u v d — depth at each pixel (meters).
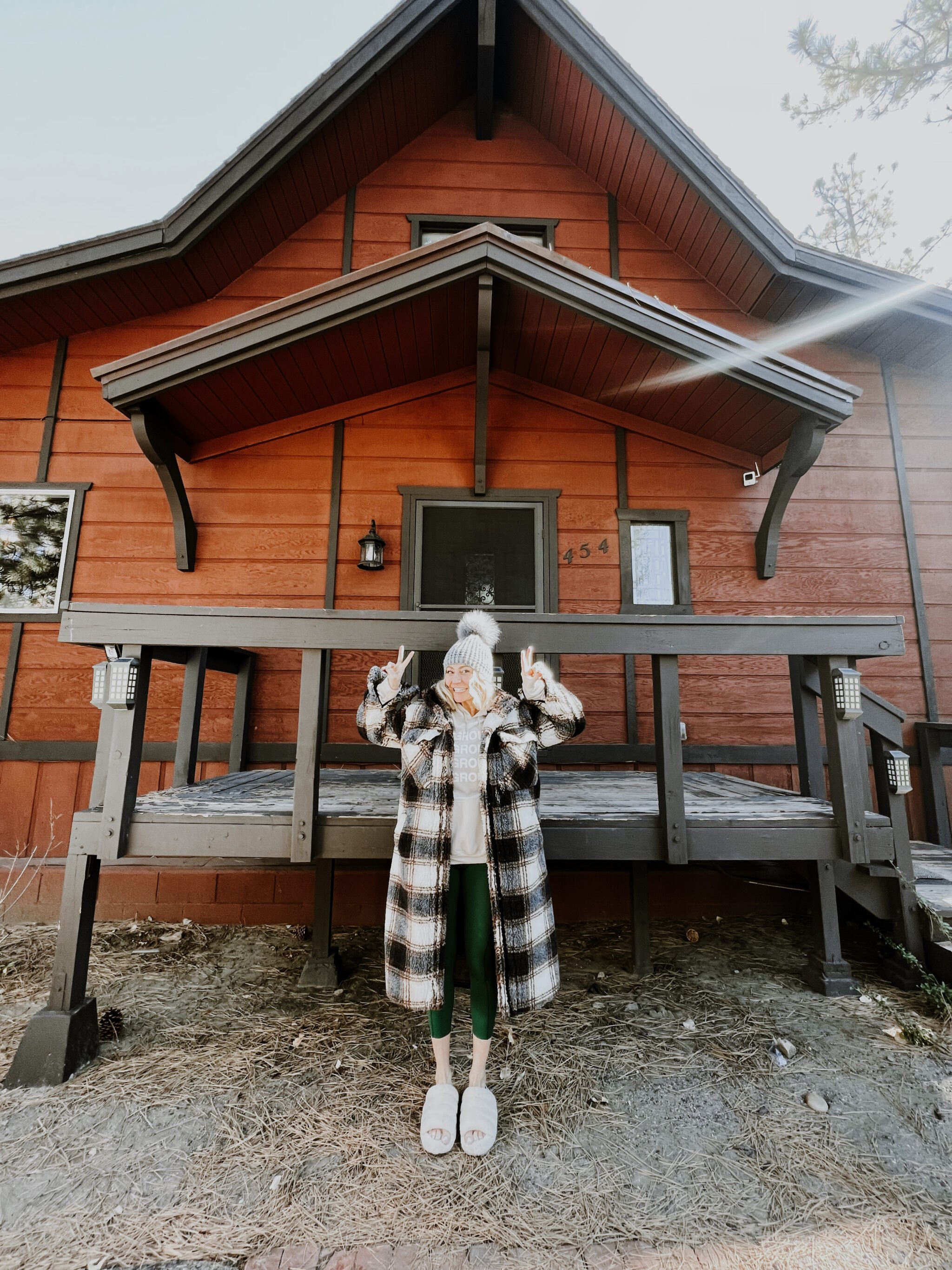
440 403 4.53
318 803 2.53
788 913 3.86
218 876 3.77
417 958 1.75
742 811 2.66
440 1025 1.85
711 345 3.46
